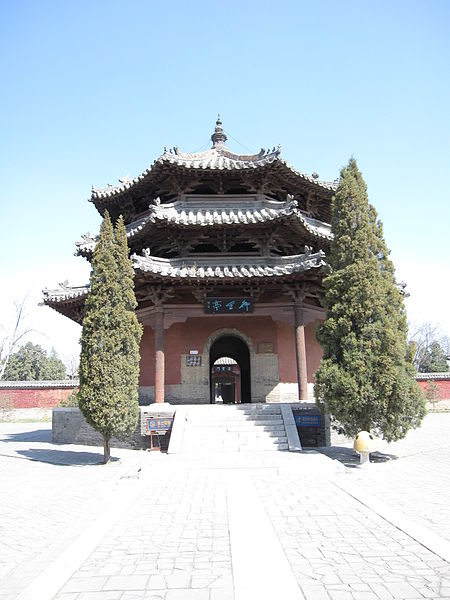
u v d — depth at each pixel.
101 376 20.67
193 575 8.07
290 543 9.60
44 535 10.78
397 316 20.56
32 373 85.31
